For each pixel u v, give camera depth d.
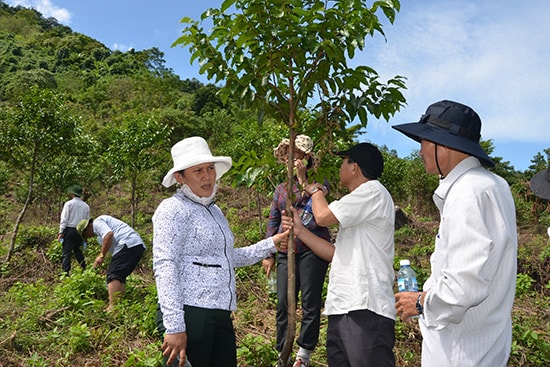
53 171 15.58
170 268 2.36
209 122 45.34
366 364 2.63
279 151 3.62
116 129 13.17
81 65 108.06
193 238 2.50
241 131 14.02
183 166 2.51
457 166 2.09
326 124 3.32
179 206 2.52
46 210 18.72
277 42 2.97
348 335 2.71
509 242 1.93
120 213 19.00
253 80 3.14
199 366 2.46
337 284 2.81
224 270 2.57
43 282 7.67
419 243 13.96
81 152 15.85
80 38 122.19
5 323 4.96
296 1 2.76
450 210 1.96
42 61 101.19
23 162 10.82
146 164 13.04
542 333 5.35
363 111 3.29
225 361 2.59
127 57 116.69
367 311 2.68
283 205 4.07
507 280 1.95
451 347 2.01
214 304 2.46
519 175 41.47
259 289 6.74
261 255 3.05
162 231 2.44
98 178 21.30
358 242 2.78
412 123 2.25
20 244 10.66
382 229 2.77
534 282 8.30
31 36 126.88
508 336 1.99
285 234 3.15
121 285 5.62
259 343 4.27
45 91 10.24
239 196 21.78
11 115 10.24
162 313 2.44
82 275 6.25
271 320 5.43
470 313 1.97
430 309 1.96
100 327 4.95
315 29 2.97
